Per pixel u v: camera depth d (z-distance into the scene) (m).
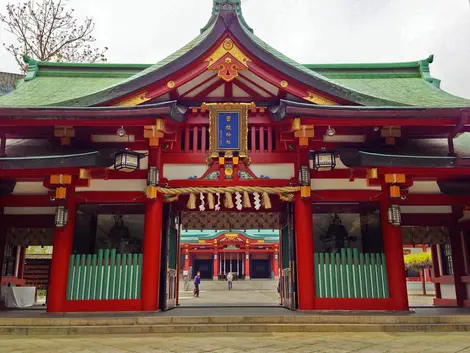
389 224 12.66
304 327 10.17
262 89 13.55
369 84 17.20
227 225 19.73
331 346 8.07
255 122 13.52
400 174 12.53
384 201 12.88
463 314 11.43
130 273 12.45
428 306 16.34
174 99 13.52
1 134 13.23
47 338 9.31
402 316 10.80
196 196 14.78
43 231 17.22
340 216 14.37
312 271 12.34
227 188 12.70
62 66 17.95
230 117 13.04
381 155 12.05
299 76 12.64
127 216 14.63
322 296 12.38
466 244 15.94
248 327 10.13
